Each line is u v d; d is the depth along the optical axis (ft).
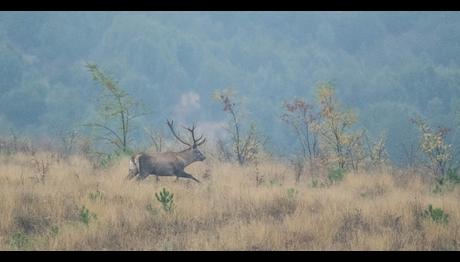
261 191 47.75
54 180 49.37
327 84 67.56
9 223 40.01
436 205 45.98
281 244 38.29
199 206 43.75
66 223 40.60
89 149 70.95
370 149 68.18
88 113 265.54
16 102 305.32
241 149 69.10
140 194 45.83
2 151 65.46
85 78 352.49
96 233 38.86
